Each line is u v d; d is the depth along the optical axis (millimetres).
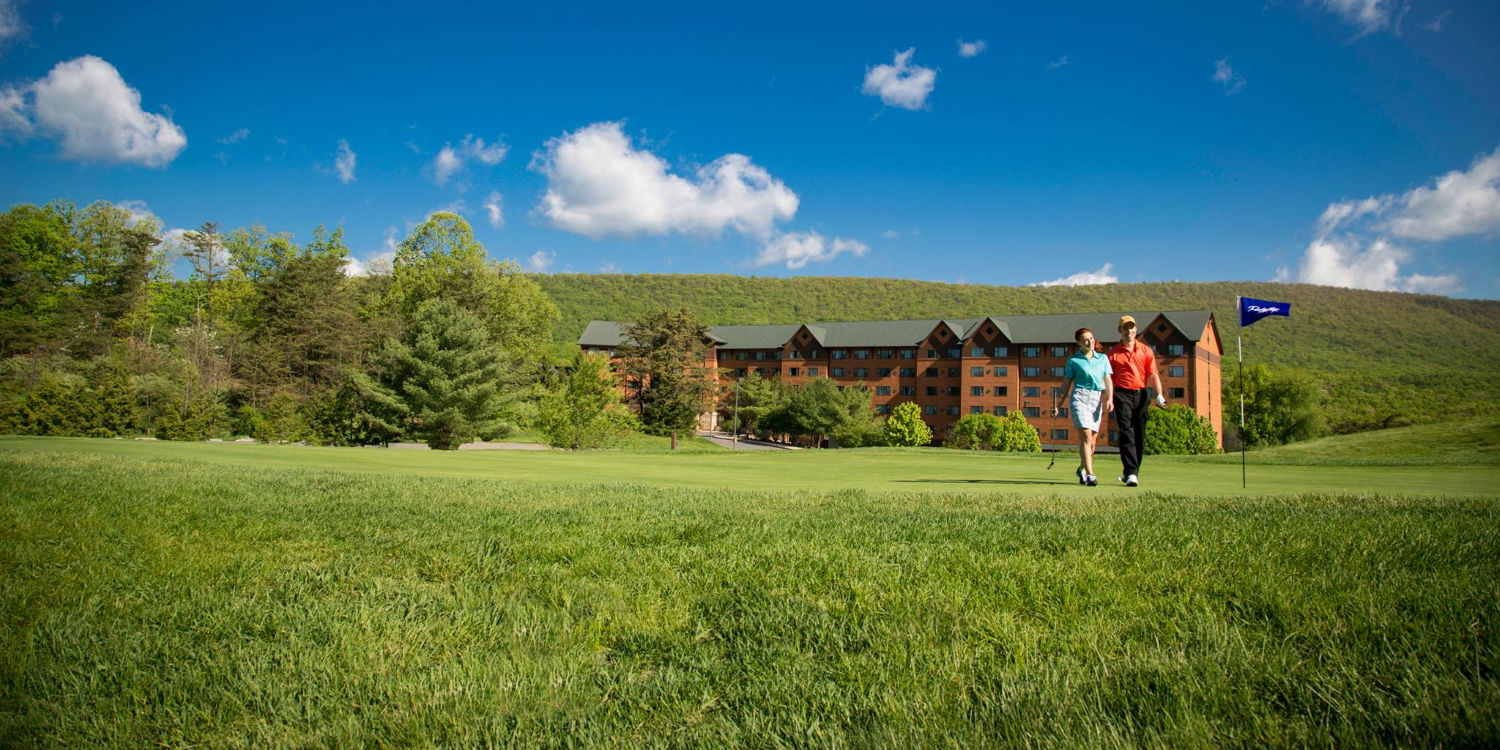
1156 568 4371
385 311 64625
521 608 3926
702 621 3807
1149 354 9695
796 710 2748
